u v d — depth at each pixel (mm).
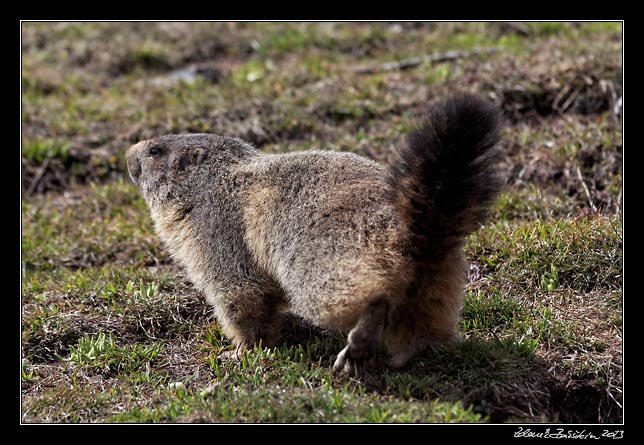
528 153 15164
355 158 10078
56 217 15773
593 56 17406
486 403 9016
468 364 9453
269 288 10305
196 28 24172
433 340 9500
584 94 16734
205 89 19922
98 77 21906
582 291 11188
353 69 20297
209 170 11023
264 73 20703
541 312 10711
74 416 9117
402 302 9000
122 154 17734
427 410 8461
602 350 9953
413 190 8523
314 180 9742
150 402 9344
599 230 11859
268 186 10195
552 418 9273
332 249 9016
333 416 8391
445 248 8711
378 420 8242
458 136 8336
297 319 11031
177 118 18281
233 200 10555
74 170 17578
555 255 11570
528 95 17109
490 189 8703
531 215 13391
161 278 12516
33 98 20203
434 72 18875
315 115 18016
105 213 15891
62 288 12500
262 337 10523
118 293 12039
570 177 14258
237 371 9812
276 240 9773
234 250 10391
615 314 10531
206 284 10734
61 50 23234
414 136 8664
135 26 24625
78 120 19094
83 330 11203
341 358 9133
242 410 8578
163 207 11297
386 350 9984
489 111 8422
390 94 18344
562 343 10055
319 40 22578
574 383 9531
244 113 18172
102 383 10047
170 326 11352
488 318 10695
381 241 8773
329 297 8914
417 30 23000
